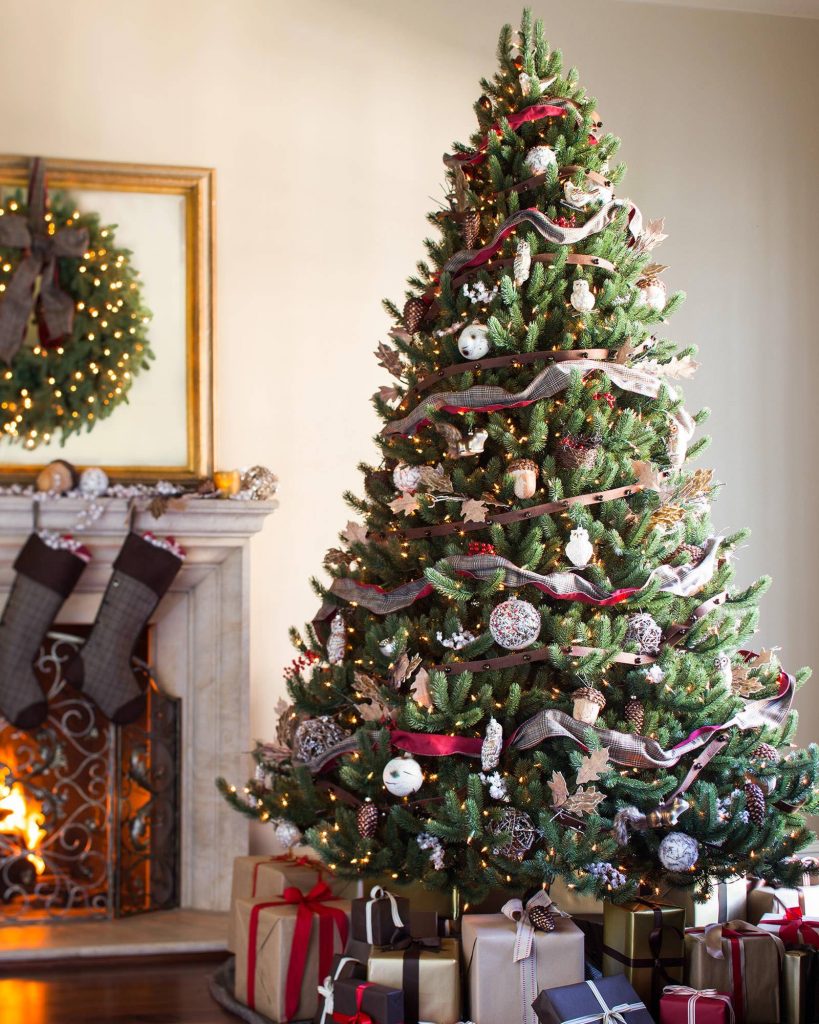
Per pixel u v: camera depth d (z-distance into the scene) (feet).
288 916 8.86
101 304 12.49
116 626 11.66
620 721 8.63
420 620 8.91
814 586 14.64
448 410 8.93
